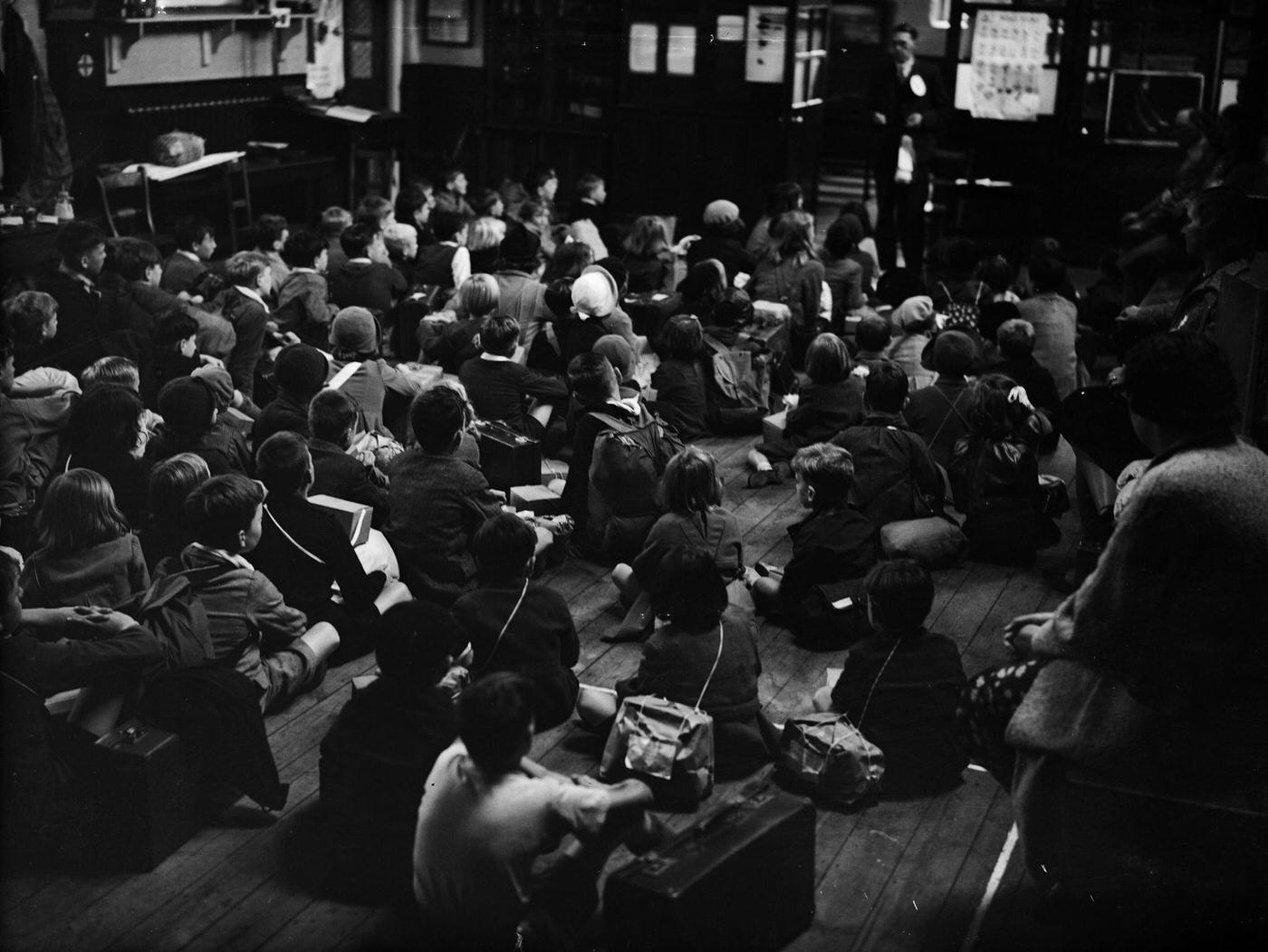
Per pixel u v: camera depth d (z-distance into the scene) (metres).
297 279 8.58
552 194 12.36
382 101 15.53
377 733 3.86
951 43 13.89
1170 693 3.23
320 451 5.62
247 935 3.70
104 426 5.49
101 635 4.27
